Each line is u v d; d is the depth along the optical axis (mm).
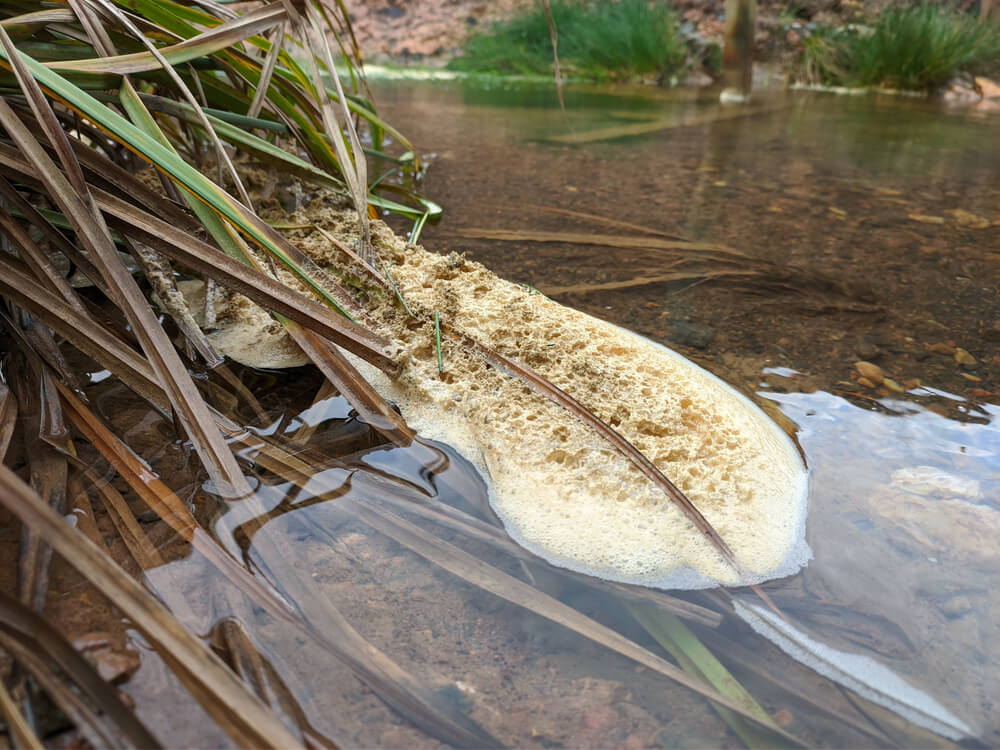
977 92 2205
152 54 497
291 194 808
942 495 423
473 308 552
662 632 339
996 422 493
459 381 490
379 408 460
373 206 764
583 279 721
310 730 287
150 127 479
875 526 401
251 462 424
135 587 280
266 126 641
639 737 297
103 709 265
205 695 278
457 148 1319
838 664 327
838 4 2672
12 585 326
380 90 2137
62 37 571
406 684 310
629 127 1587
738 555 381
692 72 2627
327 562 368
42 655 277
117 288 397
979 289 709
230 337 547
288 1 546
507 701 309
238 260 446
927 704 311
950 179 1139
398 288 566
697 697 315
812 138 1478
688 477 421
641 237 851
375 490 414
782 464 442
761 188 1084
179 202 555
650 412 462
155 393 426
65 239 462
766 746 294
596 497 413
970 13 2473
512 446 443
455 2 3189
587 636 334
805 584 367
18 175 453
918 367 561
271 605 333
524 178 1120
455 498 415
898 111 1892
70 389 446
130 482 392
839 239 854
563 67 2762
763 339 602
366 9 3217
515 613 351
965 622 348
